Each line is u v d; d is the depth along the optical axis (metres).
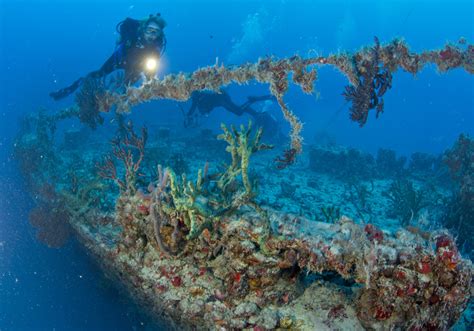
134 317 6.93
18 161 10.20
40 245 8.61
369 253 3.48
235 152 4.36
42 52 68.25
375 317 3.60
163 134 14.57
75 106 10.14
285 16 109.31
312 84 4.73
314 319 3.88
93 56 65.38
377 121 47.38
